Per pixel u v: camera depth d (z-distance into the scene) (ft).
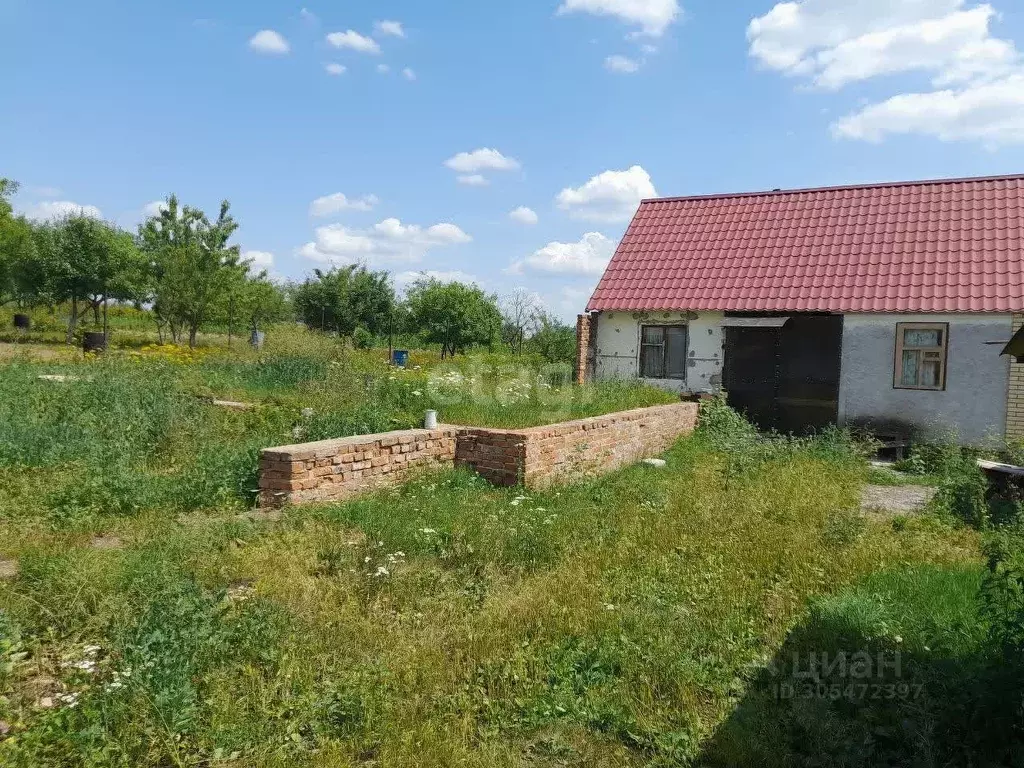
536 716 12.59
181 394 38.86
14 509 20.11
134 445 28.91
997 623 14.43
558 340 87.10
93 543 18.35
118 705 11.25
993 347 44.68
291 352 54.49
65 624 13.84
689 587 18.47
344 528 20.68
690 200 65.00
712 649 15.38
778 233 57.26
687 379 54.49
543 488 28.53
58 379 42.37
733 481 30.99
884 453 47.65
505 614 16.12
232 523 19.71
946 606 17.04
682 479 32.14
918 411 46.85
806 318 50.08
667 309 53.88
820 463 36.47
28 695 11.80
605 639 15.21
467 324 98.99
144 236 111.96
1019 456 36.52
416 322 103.04
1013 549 21.02
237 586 16.44
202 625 13.41
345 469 24.26
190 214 111.04
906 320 47.01
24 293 100.94
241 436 32.22
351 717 12.03
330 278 106.22
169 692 11.39
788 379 50.83
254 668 13.02
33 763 10.08
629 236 62.80
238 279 97.91
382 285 110.83
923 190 55.47
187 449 29.17
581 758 11.60
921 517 26.30
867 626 15.83
